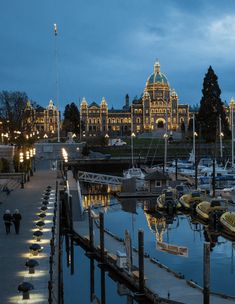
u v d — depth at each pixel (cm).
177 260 4578
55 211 4547
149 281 3616
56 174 10231
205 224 6550
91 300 3519
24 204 5794
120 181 9825
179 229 6219
